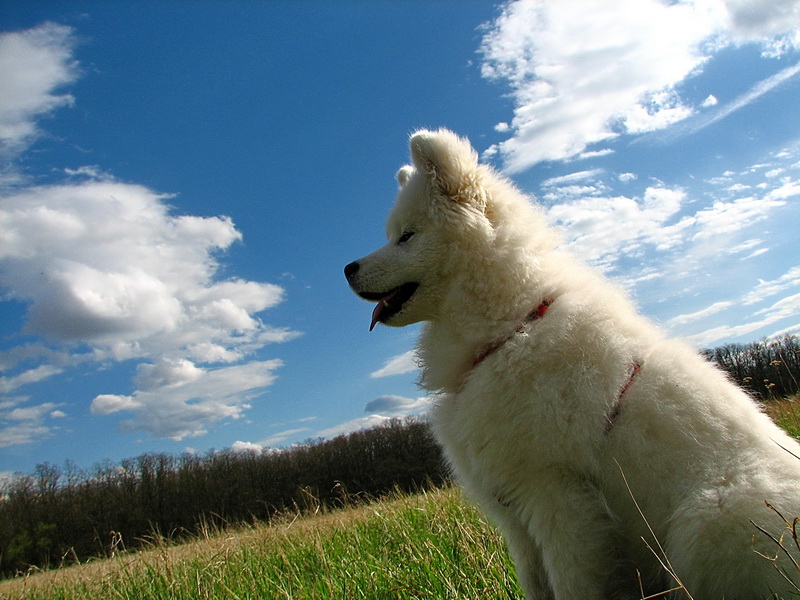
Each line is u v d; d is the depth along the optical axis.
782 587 0.67
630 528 0.81
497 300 0.92
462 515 1.37
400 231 1.04
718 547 0.72
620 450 0.80
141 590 1.30
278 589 1.12
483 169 0.98
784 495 0.71
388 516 1.65
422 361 1.02
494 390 0.86
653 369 0.83
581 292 0.90
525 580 0.91
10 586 1.58
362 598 1.04
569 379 0.83
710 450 0.77
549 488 0.83
